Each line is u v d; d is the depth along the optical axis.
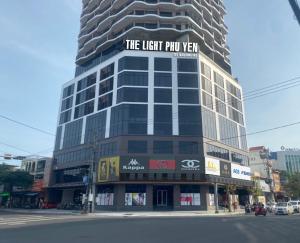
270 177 91.00
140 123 56.81
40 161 77.75
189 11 70.38
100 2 82.19
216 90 66.75
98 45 78.50
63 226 19.69
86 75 72.56
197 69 62.03
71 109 74.19
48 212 48.47
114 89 61.97
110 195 54.94
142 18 67.50
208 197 54.91
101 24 76.88
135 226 20.23
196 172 54.12
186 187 54.12
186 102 59.16
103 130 60.78
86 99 69.81
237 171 64.69
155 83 60.06
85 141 65.44
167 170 53.59
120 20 69.12
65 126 74.50
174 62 61.97
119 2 73.44
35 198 77.88
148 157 54.19
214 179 55.72
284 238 14.74
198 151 56.00
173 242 13.05
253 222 24.83
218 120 64.38
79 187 66.62
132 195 53.00
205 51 75.62
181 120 57.66
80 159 65.44
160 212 48.34
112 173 54.22
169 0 69.50
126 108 57.81
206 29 76.69
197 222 24.42
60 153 72.88
